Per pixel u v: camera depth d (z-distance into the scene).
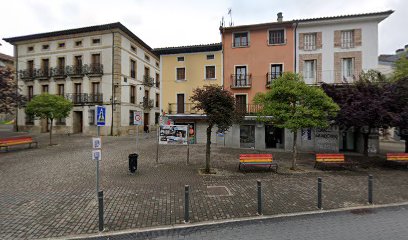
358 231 4.77
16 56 28.20
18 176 8.68
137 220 5.16
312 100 10.12
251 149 17.66
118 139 21.75
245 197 6.74
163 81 21.62
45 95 17.20
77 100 25.80
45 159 11.92
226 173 9.73
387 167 11.50
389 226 5.02
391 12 16.61
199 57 20.95
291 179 8.92
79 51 26.02
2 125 40.00
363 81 13.41
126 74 26.44
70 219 5.19
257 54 19.52
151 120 32.72
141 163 11.48
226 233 4.68
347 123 11.74
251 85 19.48
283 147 18.39
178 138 11.45
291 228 4.91
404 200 6.68
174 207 5.90
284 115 10.00
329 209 5.94
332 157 11.09
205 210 5.77
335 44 17.98
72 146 16.69
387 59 29.31
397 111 11.52
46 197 6.51
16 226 4.84
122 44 25.72
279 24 18.70
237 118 9.84
